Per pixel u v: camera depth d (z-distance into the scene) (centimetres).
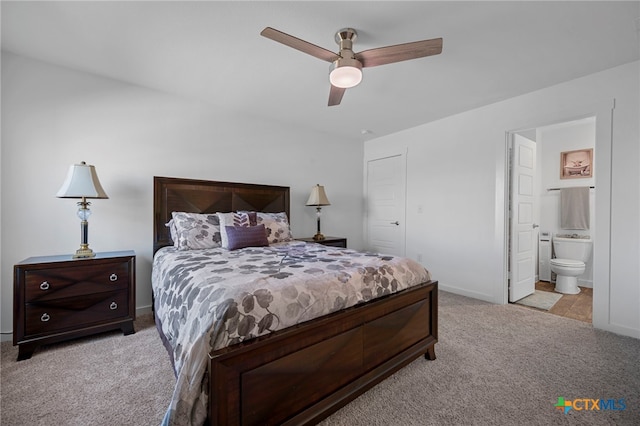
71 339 216
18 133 222
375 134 438
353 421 135
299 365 125
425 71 238
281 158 379
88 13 171
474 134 327
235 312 113
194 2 161
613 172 231
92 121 251
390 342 167
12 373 172
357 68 175
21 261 210
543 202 428
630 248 224
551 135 421
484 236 319
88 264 212
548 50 206
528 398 152
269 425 116
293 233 393
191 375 104
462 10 166
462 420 136
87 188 218
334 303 142
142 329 238
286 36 156
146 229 278
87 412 139
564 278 358
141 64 233
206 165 315
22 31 190
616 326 231
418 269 197
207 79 258
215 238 267
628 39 192
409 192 404
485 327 245
